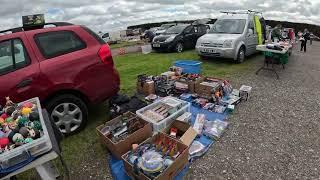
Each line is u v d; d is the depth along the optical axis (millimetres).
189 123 3854
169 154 2830
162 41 11820
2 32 3641
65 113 3676
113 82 4070
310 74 6973
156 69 8102
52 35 3633
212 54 8414
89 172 3047
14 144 1807
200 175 2881
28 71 3375
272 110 4504
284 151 3262
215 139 3584
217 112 4438
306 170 2895
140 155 2814
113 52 14414
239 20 8969
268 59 6906
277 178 2787
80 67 3686
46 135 1818
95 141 3660
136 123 3537
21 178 2969
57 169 2996
